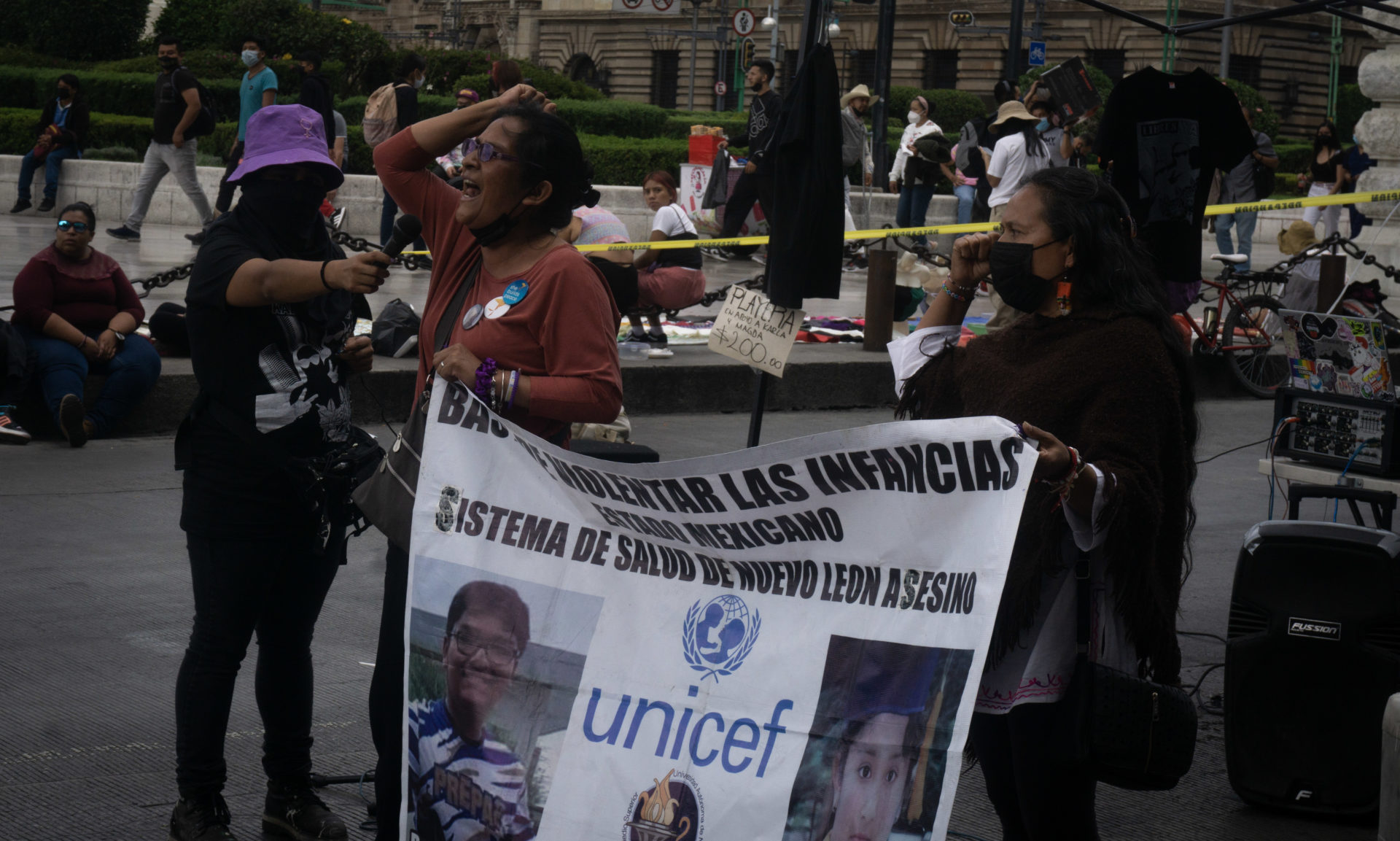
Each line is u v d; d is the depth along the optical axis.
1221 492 8.62
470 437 2.96
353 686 4.88
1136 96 5.66
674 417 10.27
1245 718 4.16
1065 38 46.66
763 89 15.25
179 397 8.70
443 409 2.99
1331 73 45.31
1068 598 2.77
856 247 13.16
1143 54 45.28
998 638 2.75
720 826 2.65
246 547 3.44
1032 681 2.76
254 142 3.49
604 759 2.77
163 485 7.46
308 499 3.44
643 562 2.81
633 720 2.76
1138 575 2.66
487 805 2.87
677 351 11.11
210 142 23.33
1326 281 12.05
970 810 4.14
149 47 38.88
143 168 17.33
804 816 2.57
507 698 2.88
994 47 48.91
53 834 3.65
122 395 8.35
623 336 11.54
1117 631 2.79
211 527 3.43
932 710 2.47
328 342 3.59
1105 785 4.37
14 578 5.84
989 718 2.94
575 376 3.06
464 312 3.19
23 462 7.81
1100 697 2.71
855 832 2.53
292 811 3.70
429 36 70.62
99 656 5.01
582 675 2.82
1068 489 2.53
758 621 2.68
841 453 2.52
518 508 2.90
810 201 5.65
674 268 10.95
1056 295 2.86
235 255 3.38
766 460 2.58
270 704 3.69
